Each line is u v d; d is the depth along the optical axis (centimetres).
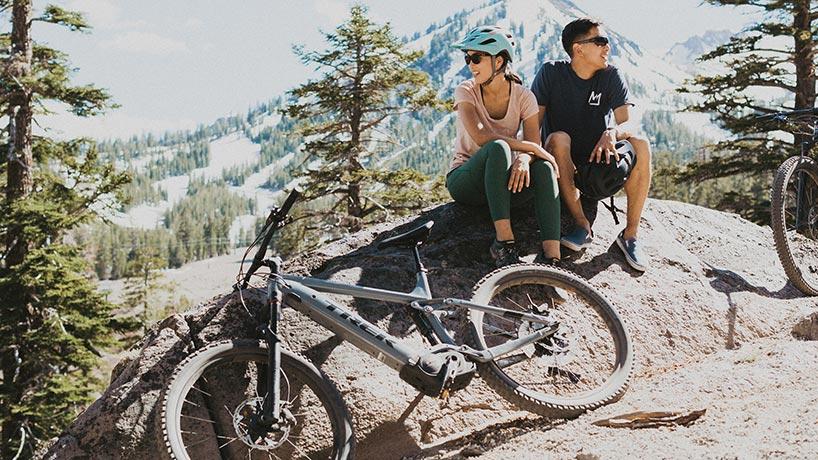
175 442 342
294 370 374
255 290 425
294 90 2256
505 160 457
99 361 1702
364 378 412
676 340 488
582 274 500
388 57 2209
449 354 377
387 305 445
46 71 1717
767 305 526
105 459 374
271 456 385
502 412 429
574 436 382
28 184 1684
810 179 579
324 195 2175
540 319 411
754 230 610
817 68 2070
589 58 496
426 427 414
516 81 477
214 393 391
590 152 512
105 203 1680
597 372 458
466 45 468
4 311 1588
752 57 2116
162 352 401
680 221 583
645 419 382
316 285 382
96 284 1667
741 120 2086
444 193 2144
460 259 487
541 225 469
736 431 356
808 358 434
